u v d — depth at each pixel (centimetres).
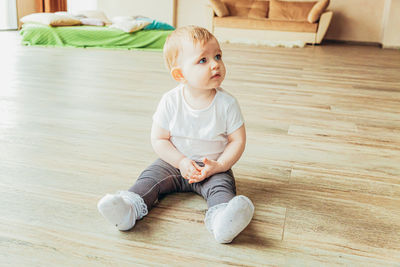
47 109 201
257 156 146
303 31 640
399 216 105
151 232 92
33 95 231
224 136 110
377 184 125
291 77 329
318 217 103
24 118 183
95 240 88
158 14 818
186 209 103
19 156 136
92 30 499
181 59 98
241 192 116
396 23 643
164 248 86
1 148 143
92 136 161
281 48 575
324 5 619
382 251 89
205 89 103
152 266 80
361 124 196
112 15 835
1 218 96
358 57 500
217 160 108
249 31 655
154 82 287
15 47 463
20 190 111
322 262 84
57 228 92
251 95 254
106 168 129
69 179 119
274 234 94
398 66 427
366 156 151
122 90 255
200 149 109
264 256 85
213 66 95
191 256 83
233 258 83
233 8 707
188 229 94
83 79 288
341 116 211
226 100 104
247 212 83
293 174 131
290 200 112
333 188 121
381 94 273
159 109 108
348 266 83
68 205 104
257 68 371
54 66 340
